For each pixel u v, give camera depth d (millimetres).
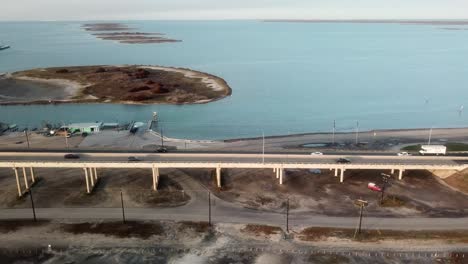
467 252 70438
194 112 176125
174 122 161500
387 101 197750
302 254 70312
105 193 93000
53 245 72688
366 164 98125
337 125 159250
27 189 93125
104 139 131250
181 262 68062
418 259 68688
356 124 160625
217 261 68375
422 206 87375
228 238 75375
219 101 195125
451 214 83812
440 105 190125
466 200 90250
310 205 88250
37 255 69812
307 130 153125
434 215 83438
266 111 179125
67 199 89812
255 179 101438
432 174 103938
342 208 86750
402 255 69688
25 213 83688
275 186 97625
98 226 79062
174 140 133500
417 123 162250
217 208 86812
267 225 79938
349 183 99312
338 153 108000
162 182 99000
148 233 76812
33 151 104750
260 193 94062
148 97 196000
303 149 126562
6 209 85250
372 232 76938
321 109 183000
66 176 101625
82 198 90375
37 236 75438
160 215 83625
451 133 147875
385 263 67625
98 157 99125
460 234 76062
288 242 74000
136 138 133625
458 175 99250
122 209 84562
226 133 148625
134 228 78500
